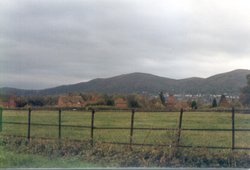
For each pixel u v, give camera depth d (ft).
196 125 55.98
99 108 56.24
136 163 41.06
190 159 41.39
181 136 46.44
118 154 43.93
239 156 40.98
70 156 45.42
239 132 53.57
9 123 59.52
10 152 47.06
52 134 58.08
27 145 51.93
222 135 52.60
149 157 42.83
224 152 42.60
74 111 60.59
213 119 61.57
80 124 61.98
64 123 62.90
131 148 45.27
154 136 49.62
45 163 39.93
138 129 51.47
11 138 55.98
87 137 52.75
